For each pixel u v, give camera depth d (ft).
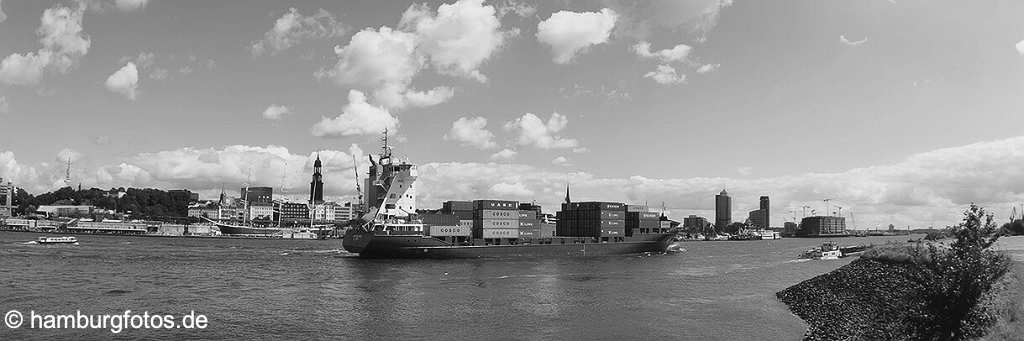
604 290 262.06
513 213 449.89
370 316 199.41
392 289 259.60
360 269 342.23
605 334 175.11
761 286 280.92
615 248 495.82
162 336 167.53
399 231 417.08
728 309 215.31
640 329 181.78
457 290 257.96
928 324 132.98
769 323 190.49
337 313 203.92
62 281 270.05
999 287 143.95
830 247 533.14
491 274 322.14
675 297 243.40
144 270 325.62
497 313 205.87
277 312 204.44
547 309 213.87
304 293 246.47
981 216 133.08
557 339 169.07
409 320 193.47
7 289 241.76
